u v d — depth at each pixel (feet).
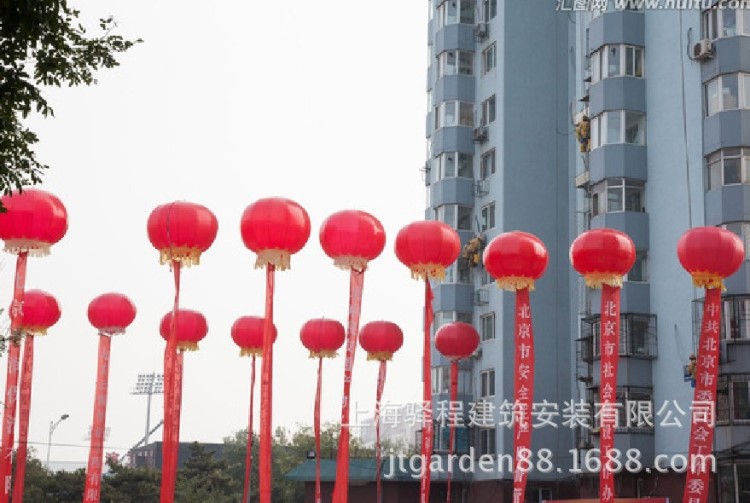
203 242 69.77
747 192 100.17
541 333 129.29
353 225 70.08
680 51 108.99
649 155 111.75
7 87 34.96
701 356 68.44
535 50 137.28
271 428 70.59
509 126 134.10
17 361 70.28
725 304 98.37
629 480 106.32
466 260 136.87
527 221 132.05
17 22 34.40
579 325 123.44
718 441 96.12
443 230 73.56
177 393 87.25
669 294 106.73
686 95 107.45
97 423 76.79
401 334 90.27
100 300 78.02
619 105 112.57
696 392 68.39
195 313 87.66
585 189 120.16
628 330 107.45
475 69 142.72
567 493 124.06
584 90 124.98
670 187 108.17
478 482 129.80
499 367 129.08
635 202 111.34
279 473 214.90
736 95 102.32
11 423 69.92
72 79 36.86
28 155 36.68
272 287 70.08
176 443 86.79
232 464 243.60
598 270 68.44
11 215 67.41
